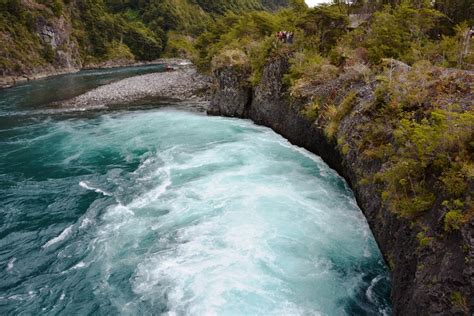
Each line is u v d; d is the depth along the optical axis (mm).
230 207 15023
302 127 22125
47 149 24734
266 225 13617
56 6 92875
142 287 10938
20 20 80062
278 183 17234
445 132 8500
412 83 13234
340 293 10414
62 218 15375
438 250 7465
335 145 17938
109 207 15977
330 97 20016
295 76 24250
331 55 25344
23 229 14656
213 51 49750
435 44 21734
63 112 36844
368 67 19969
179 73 67000
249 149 22375
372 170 13266
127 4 151625
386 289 10539
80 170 20641
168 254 12305
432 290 7105
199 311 9812
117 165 21094
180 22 145750
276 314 9633
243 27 45844
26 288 11383
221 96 32062
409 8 23188
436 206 8219
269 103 26953
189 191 16750
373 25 25141
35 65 75875
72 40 96688
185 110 35406
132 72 80562
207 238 12992
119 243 13227
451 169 8000
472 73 12188
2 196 17547
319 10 29734
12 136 28250
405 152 10383
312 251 12133
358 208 14719
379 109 14008
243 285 10672
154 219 14570
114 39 113062
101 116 34250
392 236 10477
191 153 22156
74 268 12164
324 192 16203
